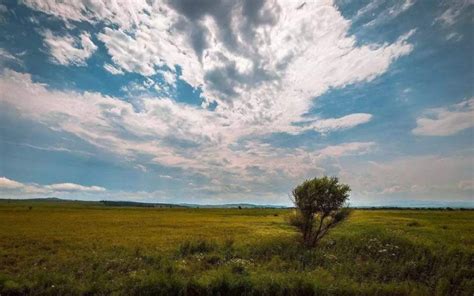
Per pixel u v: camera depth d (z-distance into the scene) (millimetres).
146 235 29047
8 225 40312
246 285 10039
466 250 15406
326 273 11969
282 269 13320
